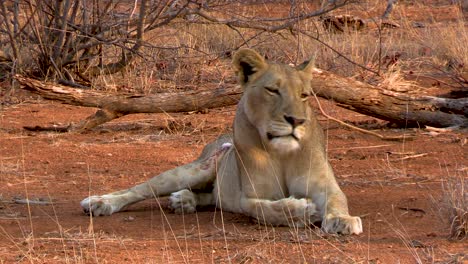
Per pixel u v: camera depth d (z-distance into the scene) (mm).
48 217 9469
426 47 22453
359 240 8172
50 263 7664
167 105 14453
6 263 7688
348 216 8430
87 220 9312
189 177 9922
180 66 19344
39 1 17312
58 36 17875
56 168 12180
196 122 15125
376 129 14594
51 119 15883
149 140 14070
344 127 14727
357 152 12844
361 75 18234
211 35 21562
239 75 8875
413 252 7766
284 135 8453
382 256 7652
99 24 17688
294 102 8484
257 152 8852
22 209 9898
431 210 9344
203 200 9945
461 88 17172
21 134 14508
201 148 13461
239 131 8898
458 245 8039
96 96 14508
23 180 11492
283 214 8625
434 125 14367
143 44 17016
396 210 9422
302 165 8875
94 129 14945
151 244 8219
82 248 8102
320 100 16781
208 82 18859
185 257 7742
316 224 8758
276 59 20031
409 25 25516
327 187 8844
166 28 21391
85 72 18375
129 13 18484
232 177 9430
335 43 20875
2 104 17078
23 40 18281
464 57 21062
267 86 8555
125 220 9305
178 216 9500
